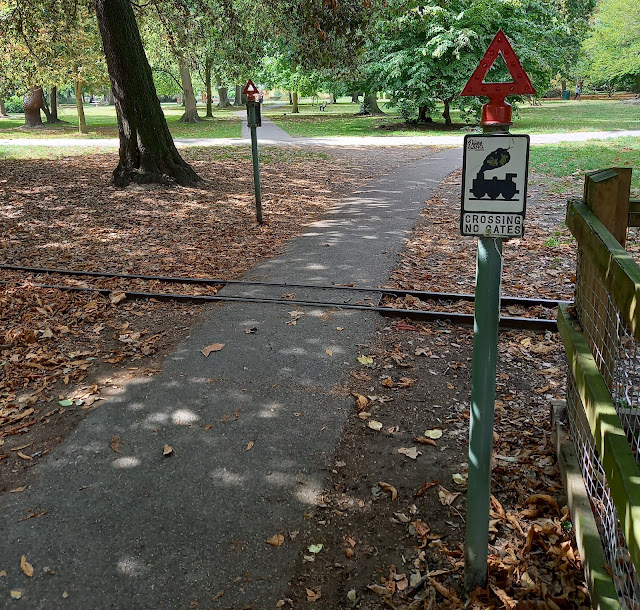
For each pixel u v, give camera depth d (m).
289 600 3.13
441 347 5.86
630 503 2.24
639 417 3.32
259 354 5.65
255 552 3.42
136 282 7.71
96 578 3.25
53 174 16.30
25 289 7.50
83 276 8.00
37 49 21.08
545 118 35.53
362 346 5.82
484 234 2.72
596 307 3.46
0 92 23.08
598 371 3.16
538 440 4.35
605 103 52.19
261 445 4.34
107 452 4.30
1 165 18.09
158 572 3.29
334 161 18.97
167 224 10.92
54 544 3.47
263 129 32.72
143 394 5.02
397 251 8.94
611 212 3.71
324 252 8.86
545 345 5.86
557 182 14.51
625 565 2.75
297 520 3.65
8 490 3.93
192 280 7.62
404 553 3.42
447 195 13.13
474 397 2.90
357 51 15.73
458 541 3.49
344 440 4.41
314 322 6.33
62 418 4.73
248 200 12.89
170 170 14.21
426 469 4.10
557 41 36.88
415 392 5.05
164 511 3.72
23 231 10.57
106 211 11.98
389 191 13.74
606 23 44.31
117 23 13.44
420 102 30.88
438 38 28.27
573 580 3.13
